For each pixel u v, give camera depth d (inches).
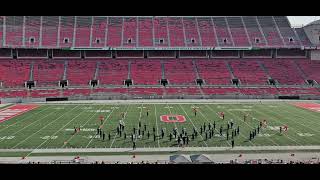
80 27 3501.5
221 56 3481.8
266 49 3454.7
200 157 994.7
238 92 2920.8
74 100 2746.1
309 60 3408.0
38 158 1113.4
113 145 1284.4
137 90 2923.2
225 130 1536.7
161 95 2847.0
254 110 2151.8
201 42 3447.3
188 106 2340.1
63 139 1376.7
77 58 3356.3
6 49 3221.0
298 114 1994.3
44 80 2967.5
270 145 1279.5
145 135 1444.4
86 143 1314.0
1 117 1898.4
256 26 3646.7
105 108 2247.8
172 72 3181.6
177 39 3472.0
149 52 3447.3
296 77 3139.8
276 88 2987.2
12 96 2711.6
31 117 1895.9
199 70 3223.4
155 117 1878.7
